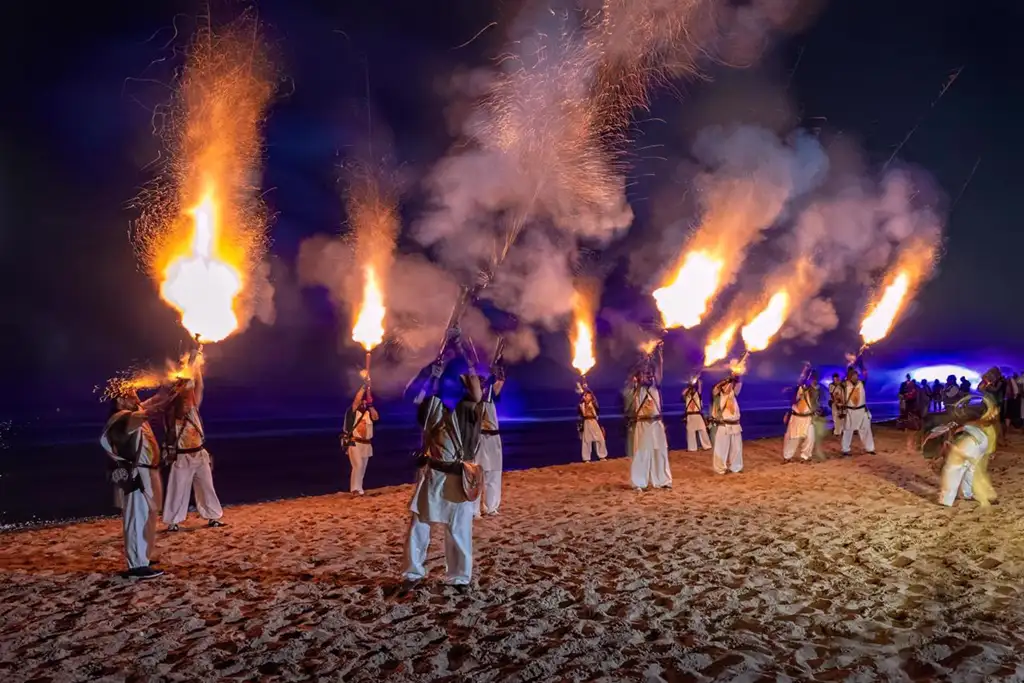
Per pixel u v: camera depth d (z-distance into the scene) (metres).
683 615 6.19
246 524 10.27
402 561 7.44
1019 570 7.31
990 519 9.64
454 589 6.89
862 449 17.81
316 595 6.88
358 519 10.51
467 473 6.90
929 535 8.78
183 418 9.99
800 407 15.85
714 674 4.97
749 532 9.08
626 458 17.27
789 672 5.02
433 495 6.89
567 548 8.45
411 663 5.26
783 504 10.89
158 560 8.26
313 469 19.39
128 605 6.66
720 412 14.49
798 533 8.97
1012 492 11.55
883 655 5.27
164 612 6.44
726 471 14.48
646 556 8.06
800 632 5.76
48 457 23.86
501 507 11.08
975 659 5.12
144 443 7.64
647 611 6.28
